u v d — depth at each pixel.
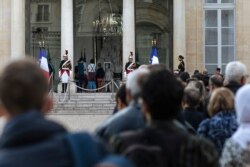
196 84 14.38
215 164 6.20
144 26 52.78
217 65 49.25
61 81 44.16
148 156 5.98
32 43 52.25
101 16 54.25
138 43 52.78
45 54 43.12
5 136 4.74
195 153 6.19
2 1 48.91
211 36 49.31
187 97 12.73
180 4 48.12
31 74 4.88
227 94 10.92
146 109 6.67
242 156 7.99
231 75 12.95
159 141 6.27
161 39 52.66
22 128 4.73
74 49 53.09
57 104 42.53
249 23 49.22
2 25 48.97
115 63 53.81
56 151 4.64
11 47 48.44
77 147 4.67
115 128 8.60
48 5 52.59
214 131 10.62
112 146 6.32
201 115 12.72
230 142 8.10
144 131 6.39
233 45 49.38
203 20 49.12
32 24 52.50
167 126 6.45
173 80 6.67
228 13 49.38
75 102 42.88
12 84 4.83
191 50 49.16
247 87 8.36
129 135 6.36
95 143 4.77
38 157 4.61
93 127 33.31
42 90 4.93
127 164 4.57
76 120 37.16
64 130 4.91
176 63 48.00
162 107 6.55
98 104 42.78
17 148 4.67
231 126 10.62
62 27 48.00
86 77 49.44
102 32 54.03
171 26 49.22
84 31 53.78
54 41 52.62
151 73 6.72
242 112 8.29
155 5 52.50
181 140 6.27
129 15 47.88
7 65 4.91
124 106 10.82
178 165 6.18
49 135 4.77
